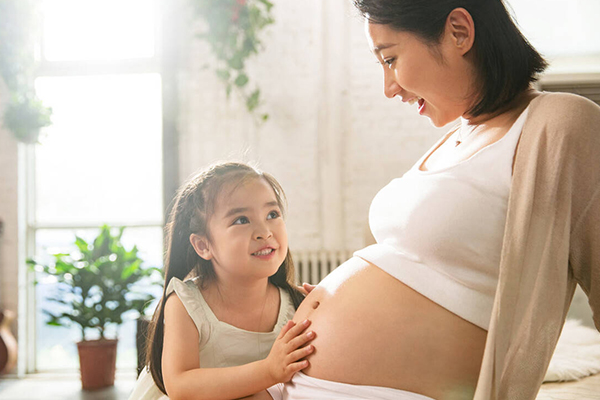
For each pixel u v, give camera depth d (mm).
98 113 5027
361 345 882
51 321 4297
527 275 795
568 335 2303
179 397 991
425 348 842
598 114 818
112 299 4301
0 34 4496
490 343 770
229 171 1163
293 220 4754
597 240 800
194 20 4504
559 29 4113
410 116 4730
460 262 852
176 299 1104
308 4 4812
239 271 1088
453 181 868
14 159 4852
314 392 900
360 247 4691
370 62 4770
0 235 4777
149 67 4945
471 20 878
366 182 4738
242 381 951
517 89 907
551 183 798
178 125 4812
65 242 4988
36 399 4020
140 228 4926
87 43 5020
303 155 4781
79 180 5000
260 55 4836
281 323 1182
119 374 4703
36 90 5023
